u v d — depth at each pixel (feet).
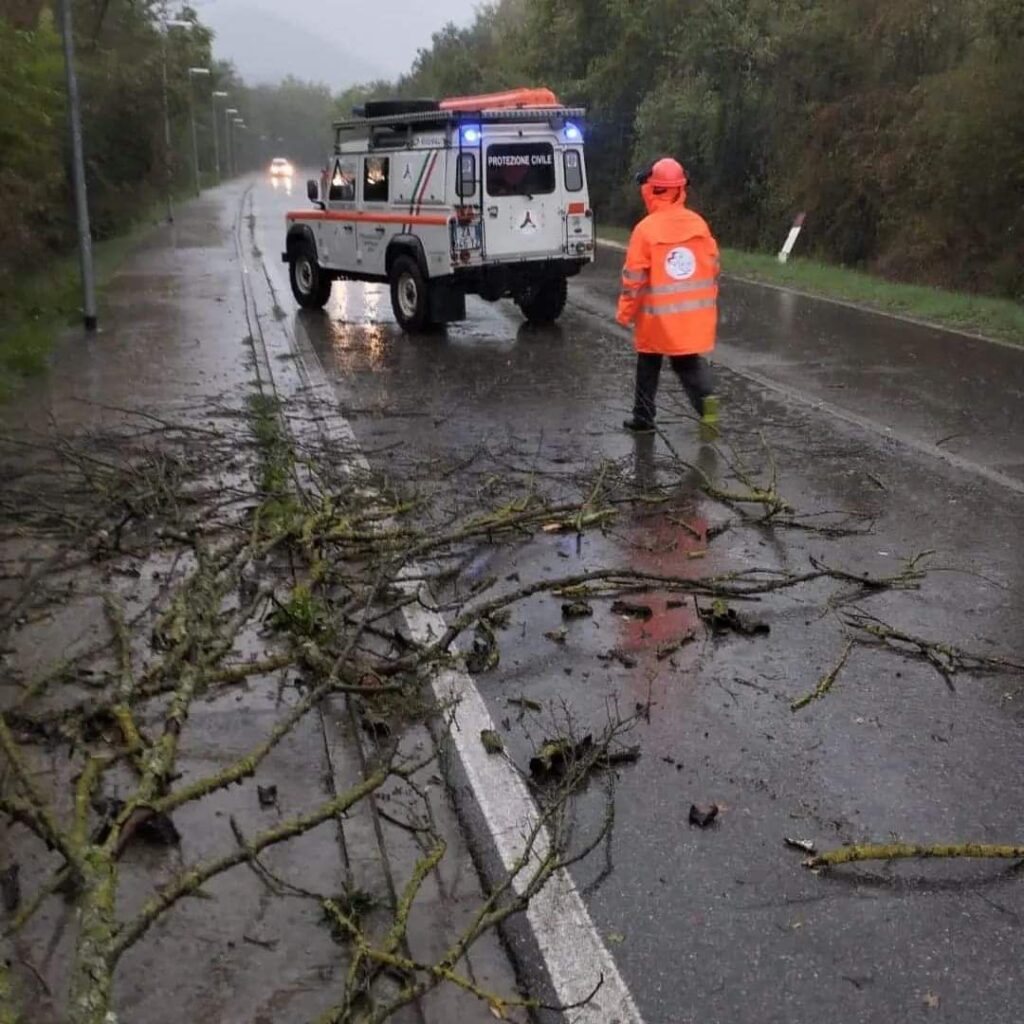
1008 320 47.39
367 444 28.07
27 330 41.70
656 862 11.63
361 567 19.42
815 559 20.22
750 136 85.66
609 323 48.83
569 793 12.39
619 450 27.63
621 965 10.18
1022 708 14.88
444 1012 9.61
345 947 10.27
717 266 28.84
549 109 44.34
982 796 12.83
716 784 13.05
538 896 11.07
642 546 20.85
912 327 47.19
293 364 39.14
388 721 14.32
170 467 24.32
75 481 23.75
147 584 18.35
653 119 94.53
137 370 37.04
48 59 42.37
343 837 11.84
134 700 13.55
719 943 10.46
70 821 11.96
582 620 17.49
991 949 10.40
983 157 58.95
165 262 73.36
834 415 31.42
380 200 47.32
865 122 71.77
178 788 12.55
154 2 112.06
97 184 92.63
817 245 78.02
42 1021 9.27
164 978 9.82
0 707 14.26
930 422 30.58
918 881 11.36
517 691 15.25
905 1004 9.73
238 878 11.17
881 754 13.71
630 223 107.34
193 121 181.98
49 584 18.25
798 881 11.35
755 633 17.07
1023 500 23.75
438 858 10.99
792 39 77.46
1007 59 57.47
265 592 16.20
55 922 10.44
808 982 9.99
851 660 16.25
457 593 18.49
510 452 27.30
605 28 109.19
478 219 43.55
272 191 210.79
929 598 18.49
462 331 46.96
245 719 14.23
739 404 32.94
